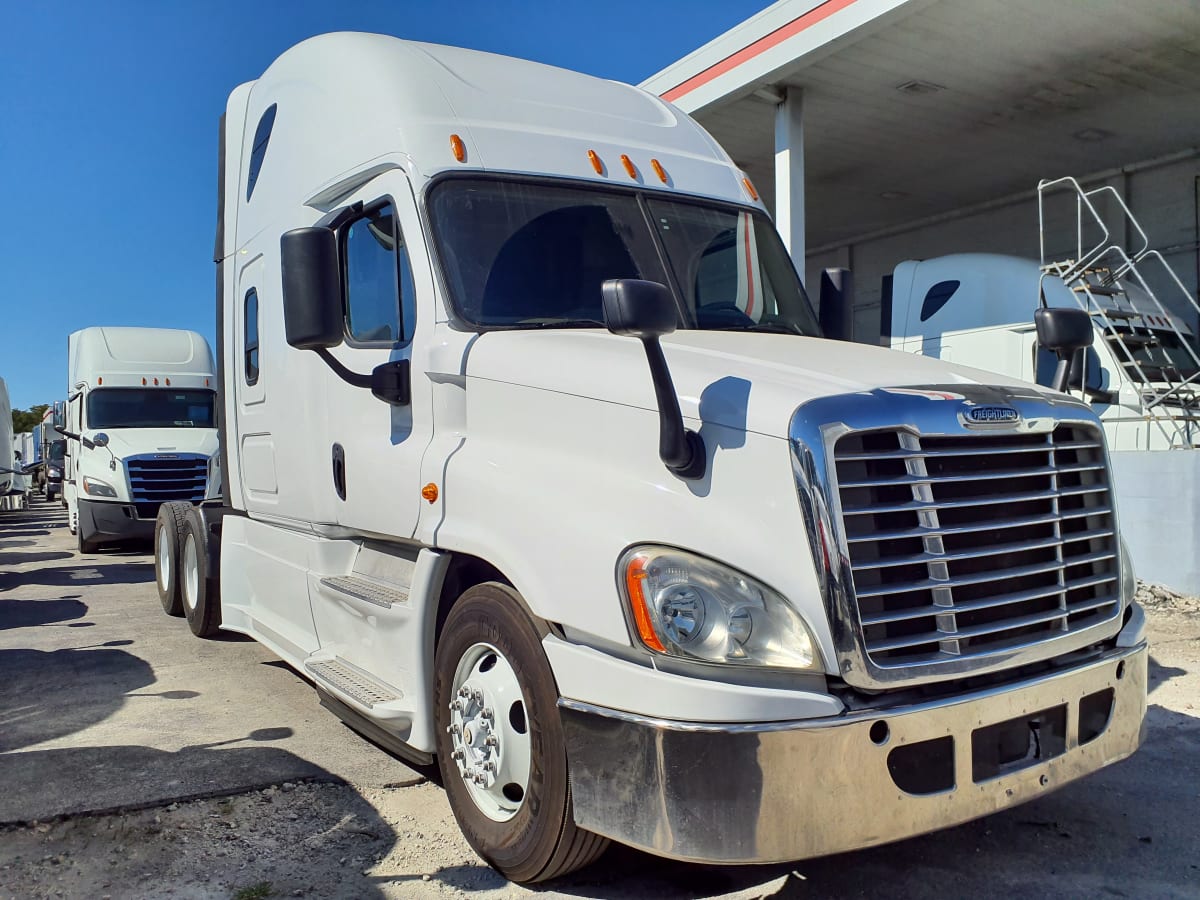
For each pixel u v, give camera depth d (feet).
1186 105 38.58
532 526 10.46
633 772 9.21
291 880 11.14
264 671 20.57
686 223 14.79
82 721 16.93
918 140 42.45
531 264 13.23
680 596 9.21
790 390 9.65
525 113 14.71
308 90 16.43
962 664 9.62
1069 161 46.14
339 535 15.64
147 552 45.78
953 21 30.94
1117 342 33.22
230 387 20.36
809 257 64.85
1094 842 12.30
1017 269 36.70
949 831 12.62
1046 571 10.55
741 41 34.86
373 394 13.53
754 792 8.79
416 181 13.20
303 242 12.28
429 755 12.84
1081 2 29.53
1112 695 11.14
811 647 9.04
